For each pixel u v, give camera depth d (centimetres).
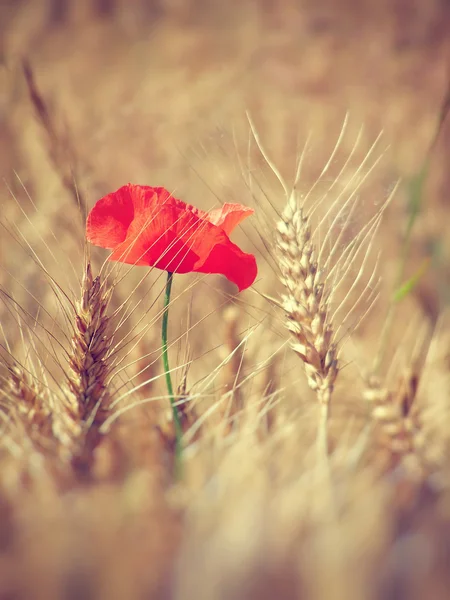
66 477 38
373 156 80
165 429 42
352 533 34
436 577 34
